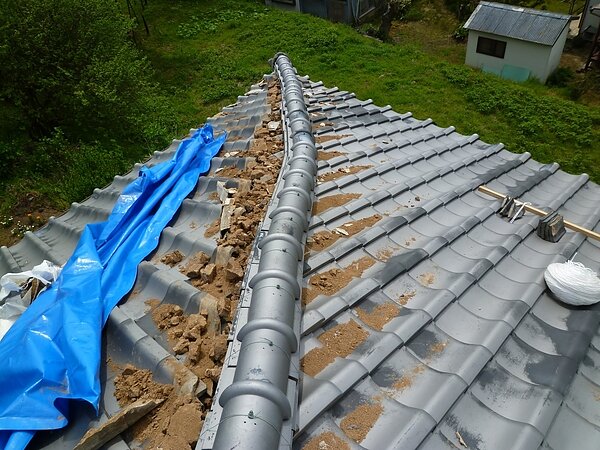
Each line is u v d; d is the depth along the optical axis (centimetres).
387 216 506
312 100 859
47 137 1486
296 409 260
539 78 2152
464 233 480
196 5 2908
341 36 2456
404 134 785
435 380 311
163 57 2338
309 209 459
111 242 496
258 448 210
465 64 2355
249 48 2402
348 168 612
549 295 406
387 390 303
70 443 288
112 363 336
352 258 426
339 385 291
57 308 372
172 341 344
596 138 1666
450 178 630
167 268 427
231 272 383
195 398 288
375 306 372
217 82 2088
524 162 736
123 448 272
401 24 2839
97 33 1528
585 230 510
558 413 308
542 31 2069
